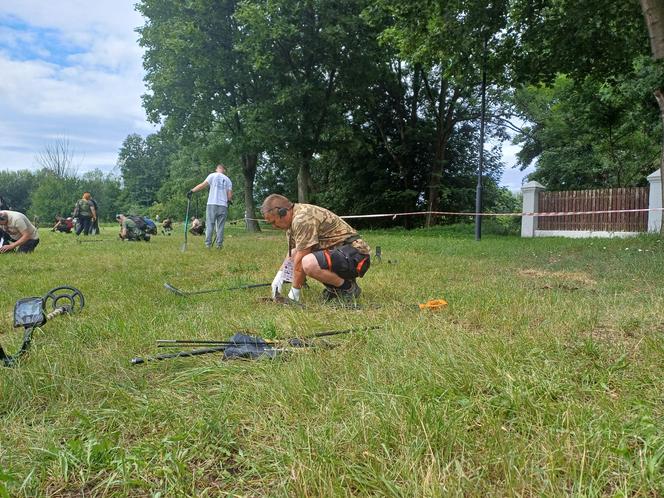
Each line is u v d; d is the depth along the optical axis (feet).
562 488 4.57
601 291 15.10
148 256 28.45
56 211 161.68
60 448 5.71
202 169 140.05
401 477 4.86
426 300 14.33
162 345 9.45
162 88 71.97
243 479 5.13
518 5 39.83
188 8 66.23
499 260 25.32
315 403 6.67
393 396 6.48
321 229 14.56
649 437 5.28
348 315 12.30
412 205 90.74
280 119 71.82
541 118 84.74
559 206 51.60
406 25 42.57
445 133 84.48
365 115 86.33
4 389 7.18
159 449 5.62
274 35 60.75
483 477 4.85
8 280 18.99
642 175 72.38
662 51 26.03
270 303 14.23
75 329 10.80
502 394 6.59
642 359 8.02
